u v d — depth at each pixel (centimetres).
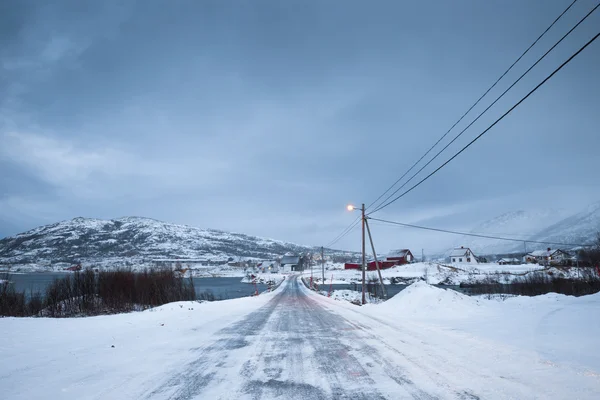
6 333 969
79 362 629
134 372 560
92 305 2036
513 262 9481
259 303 2464
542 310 1327
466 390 442
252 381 509
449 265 9006
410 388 458
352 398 428
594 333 805
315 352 709
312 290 5091
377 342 805
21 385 492
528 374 502
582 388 436
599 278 3231
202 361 638
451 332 924
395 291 5162
